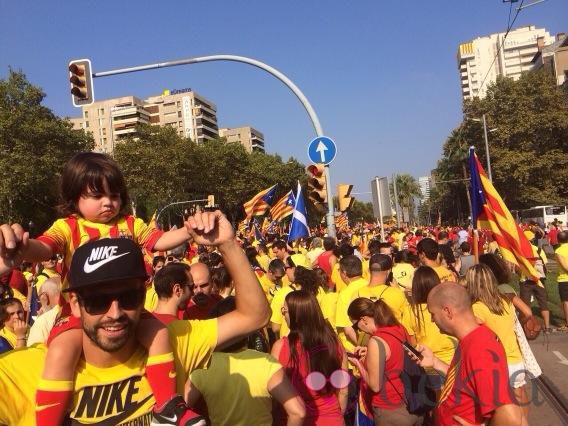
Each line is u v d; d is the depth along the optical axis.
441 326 3.48
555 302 14.11
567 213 50.66
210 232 2.16
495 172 55.47
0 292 7.32
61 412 1.93
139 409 2.01
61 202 2.61
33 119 48.75
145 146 59.09
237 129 176.25
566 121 52.19
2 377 2.07
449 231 30.20
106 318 1.90
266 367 3.43
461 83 182.50
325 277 7.53
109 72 12.59
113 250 1.92
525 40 171.50
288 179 85.56
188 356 2.25
